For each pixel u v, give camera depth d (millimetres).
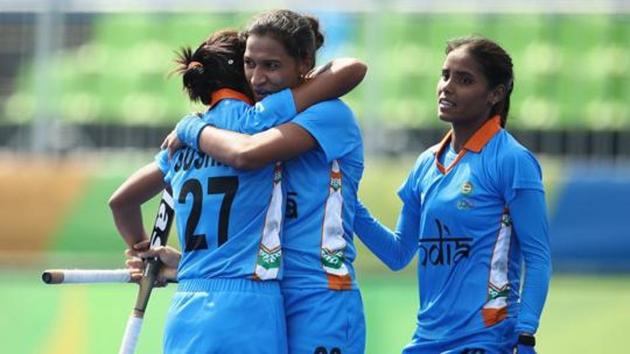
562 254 28922
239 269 13664
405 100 35344
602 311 27391
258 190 13773
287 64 13898
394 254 16047
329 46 33844
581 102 36031
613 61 36125
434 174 15164
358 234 16000
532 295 14305
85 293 28141
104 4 35031
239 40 14469
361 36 33844
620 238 28766
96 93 36281
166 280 14938
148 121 36250
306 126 13789
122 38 37062
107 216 30484
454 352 14766
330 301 13930
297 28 13906
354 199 14570
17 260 30391
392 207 29203
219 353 13570
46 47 33469
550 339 26875
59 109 34781
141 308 14734
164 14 36938
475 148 14867
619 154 33250
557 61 36188
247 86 14438
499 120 15125
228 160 13641
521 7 34750
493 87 14898
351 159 14336
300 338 13891
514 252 14828
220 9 35812
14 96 34031
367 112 31812
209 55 14305
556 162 32906
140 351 26938
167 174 14852
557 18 36000
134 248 15680
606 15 35562
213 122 14125
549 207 29062
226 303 13609
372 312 27406
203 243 13867
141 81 37188
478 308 14648
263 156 13539
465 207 14727
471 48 14836
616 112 36000
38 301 28406
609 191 28953
